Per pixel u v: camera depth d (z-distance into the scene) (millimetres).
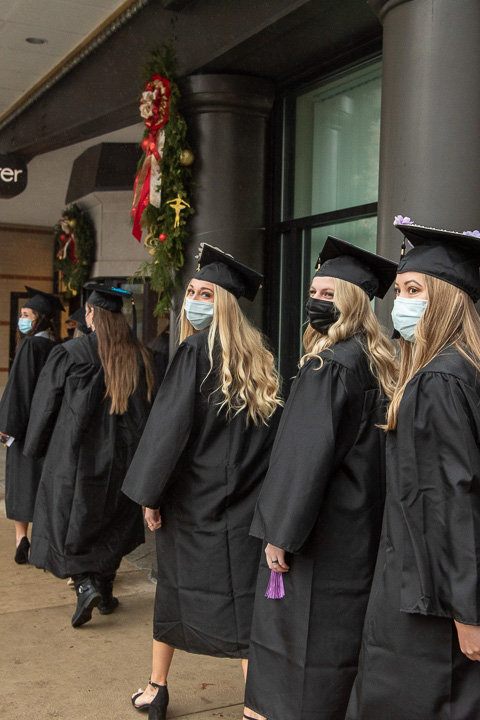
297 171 5445
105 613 3977
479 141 3188
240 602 2656
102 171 9531
